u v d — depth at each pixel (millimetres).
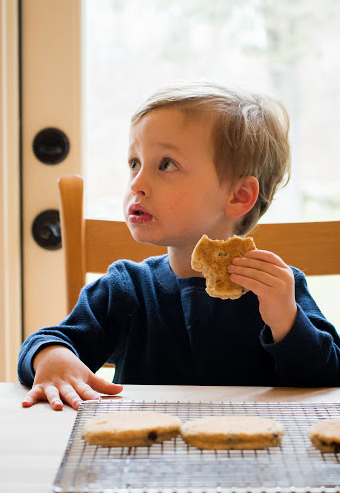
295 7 1670
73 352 956
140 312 1155
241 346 1097
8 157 1585
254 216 1211
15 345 1620
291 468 541
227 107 1115
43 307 1645
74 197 1266
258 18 1673
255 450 591
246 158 1116
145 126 1073
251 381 1093
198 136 1070
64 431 675
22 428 686
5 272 1597
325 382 942
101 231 1295
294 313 933
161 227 1069
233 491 488
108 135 1684
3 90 1566
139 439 607
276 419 681
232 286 887
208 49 1678
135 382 1144
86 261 1294
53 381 853
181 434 625
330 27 1681
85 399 805
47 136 1604
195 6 1668
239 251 897
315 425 623
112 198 1701
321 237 1297
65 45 1595
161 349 1119
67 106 1608
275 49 1681
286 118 1262
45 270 1636
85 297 1146
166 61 1678
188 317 1109
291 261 1293
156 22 1669
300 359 922
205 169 1076
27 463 583
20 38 1591
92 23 1649
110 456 571
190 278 1136
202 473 526
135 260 1297
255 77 1687
